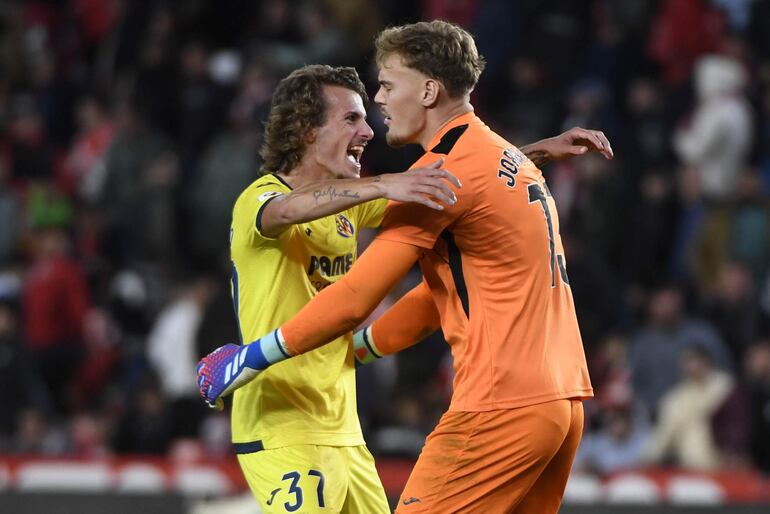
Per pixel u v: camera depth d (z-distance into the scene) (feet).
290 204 42.63
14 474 72.18
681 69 115.75
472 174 42.22
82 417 93.71
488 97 116.47
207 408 93.81
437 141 43.16
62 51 142.00
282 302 45.03
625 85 115.24
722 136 105.60
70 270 105.29
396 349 48.32
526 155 48.06
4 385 96.89
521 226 42.47
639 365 92.27
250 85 113.29
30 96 134.62
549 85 114.11
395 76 43.57
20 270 114.11
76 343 104.53
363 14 115.55
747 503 73.31
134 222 113.70
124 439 91.61
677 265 103.81
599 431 91.15
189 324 98.78
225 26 128.36
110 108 130.11
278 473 44.91
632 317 101.55
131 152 116.67
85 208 117.50
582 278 97.40
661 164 107.96
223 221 110.11
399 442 83.66
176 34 126.82
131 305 108.37
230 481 73.05
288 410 45.16
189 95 119.44
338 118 45.55
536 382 42.11
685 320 95.09
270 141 46.03
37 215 105.60
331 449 45.60
